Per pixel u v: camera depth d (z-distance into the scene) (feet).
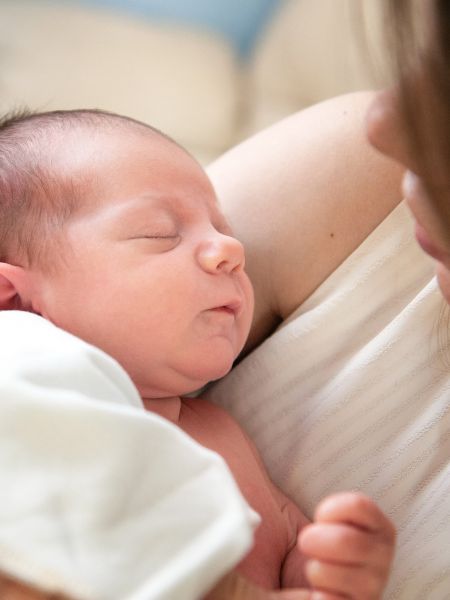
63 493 1.67
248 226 2.90
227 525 1.70
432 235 1.88
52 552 1.60
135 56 7.89
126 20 8.38
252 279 2.87
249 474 2.50
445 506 2.38
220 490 1.76
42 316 2.43
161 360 2.41
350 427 2.57
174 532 1.70
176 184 2.61
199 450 1.83
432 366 2.53
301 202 2.84
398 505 2.45
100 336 2.39
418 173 1.70
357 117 2.89
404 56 1.58
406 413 2.53
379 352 2.58
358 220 2.77
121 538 1.66
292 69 8.47
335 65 7.24
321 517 1.79
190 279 2.43
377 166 2.77
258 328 2.94
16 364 1.85
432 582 2.33
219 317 2.48
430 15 1.54
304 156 2.91
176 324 2.39
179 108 7.60
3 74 7.11
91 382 1.90
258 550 2.34
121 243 2.43
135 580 1.62
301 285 2.83
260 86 8.47
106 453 1.73
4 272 2.44
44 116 2.87
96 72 7.54
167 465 1.78
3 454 1.72
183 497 1.75
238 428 2.68
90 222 2.46
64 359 1.91
